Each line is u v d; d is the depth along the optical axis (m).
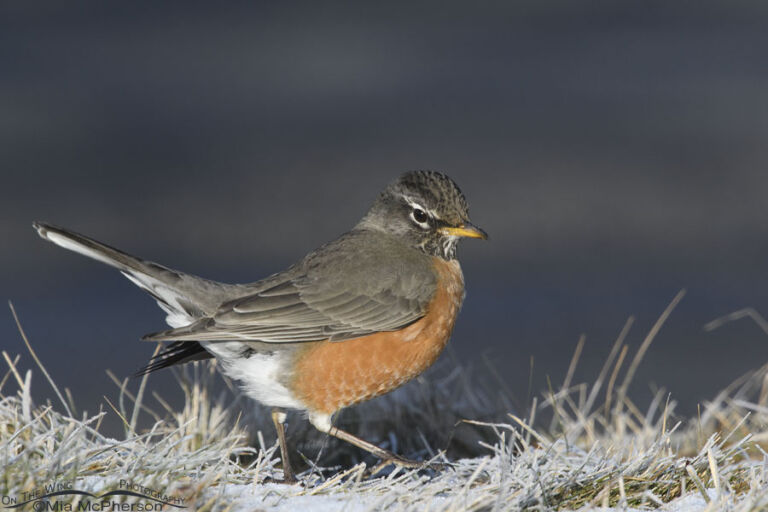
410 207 11.59
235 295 10.80
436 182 11.60
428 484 8.84
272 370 10.62
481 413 12.66
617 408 12.47
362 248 11.32
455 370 13.00
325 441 11.96
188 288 10.71
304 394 10.67
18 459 8.04
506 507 8.11
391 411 12.48
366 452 12.01
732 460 9.81
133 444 8.76
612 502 8.73
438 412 12.52
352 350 10.72
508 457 9.06
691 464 8.97
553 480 8.72
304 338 10.59
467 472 10.08
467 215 11.70
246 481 9.06
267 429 12.07
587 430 11.79
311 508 8.16
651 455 9.23
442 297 11.19
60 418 9.75
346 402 10.88
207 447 9.05
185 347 11.02
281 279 10.98
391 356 10.90
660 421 10.87
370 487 8.89
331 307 10.73
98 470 8.45
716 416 12.34
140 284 10.80
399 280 10.98
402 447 12.24
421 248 11.57
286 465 10.32
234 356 10.68
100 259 10.53
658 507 8.60
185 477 8.53
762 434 10.71
